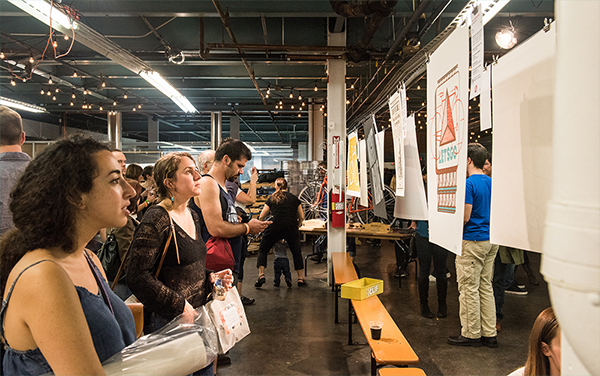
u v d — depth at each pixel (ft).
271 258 24.66
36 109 31.89
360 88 29.07
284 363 9.82
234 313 5.94
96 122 51.13
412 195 7.05
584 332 1.33
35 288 2.31
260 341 11.27
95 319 2.82
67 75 28.50
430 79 4.99
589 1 1.38
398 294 15.89
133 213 8.68
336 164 17.01
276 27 20.63
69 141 2.78
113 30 20.58
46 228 2.54
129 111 41.32
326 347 10.78
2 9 15.94
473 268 10.32
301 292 16.49
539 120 2.98
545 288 16.21
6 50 21.11
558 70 1.51
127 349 2.97
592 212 1.33
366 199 11.10
